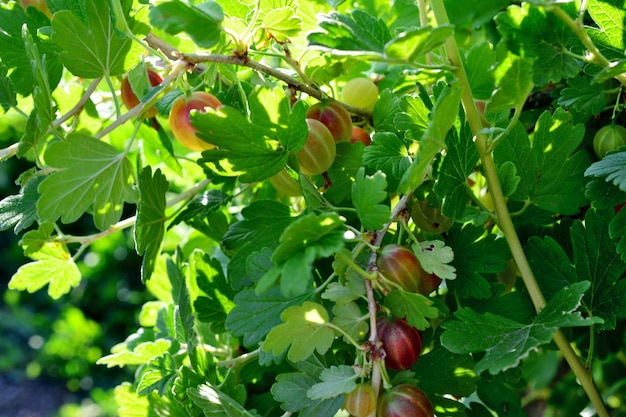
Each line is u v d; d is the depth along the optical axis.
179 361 0.63
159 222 0.59
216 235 0.65
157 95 0.55
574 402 0.76
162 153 0.69
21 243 0.60
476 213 0.56
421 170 0.51
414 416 0.51
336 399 0.53
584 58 0.52
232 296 0.61
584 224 0.58
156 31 0.71
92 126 0.70
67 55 0.56
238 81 0.58
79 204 0.55
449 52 0.52
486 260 0.57
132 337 0.70
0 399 2.17
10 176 2.23
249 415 0.54
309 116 0.58
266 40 0.57
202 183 0.64
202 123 0.52
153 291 0.71
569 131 0.57
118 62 0.58
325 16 0.52
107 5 0.56
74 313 2.13
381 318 0.53
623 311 0.56
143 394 0.58
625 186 0.52
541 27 0.52
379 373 0.50
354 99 0.61
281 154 0.54
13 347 2.30
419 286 0.55
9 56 0.61
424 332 0.58
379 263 0.52
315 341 0.52
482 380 0.60
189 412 0.58
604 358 0.66
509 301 0.57
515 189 0.56
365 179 0.51
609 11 0.54
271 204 0.57
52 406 2.15
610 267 0.56
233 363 0.61
